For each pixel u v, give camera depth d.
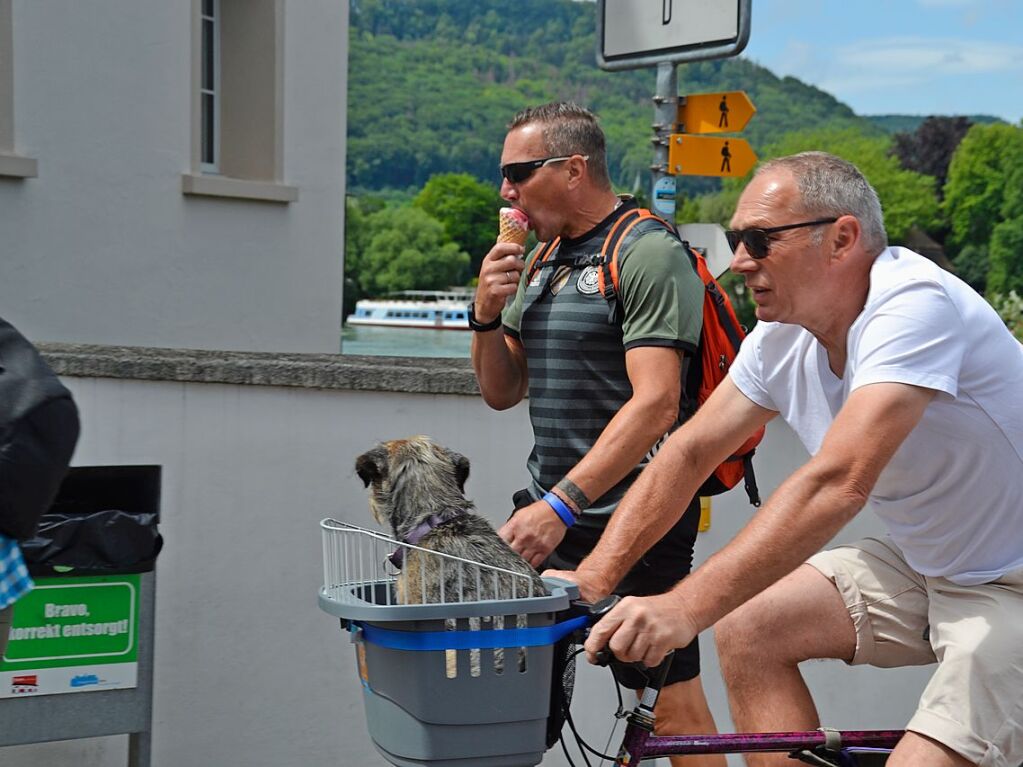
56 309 8.90
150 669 3.70
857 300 2.82
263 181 10.48
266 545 4.45
